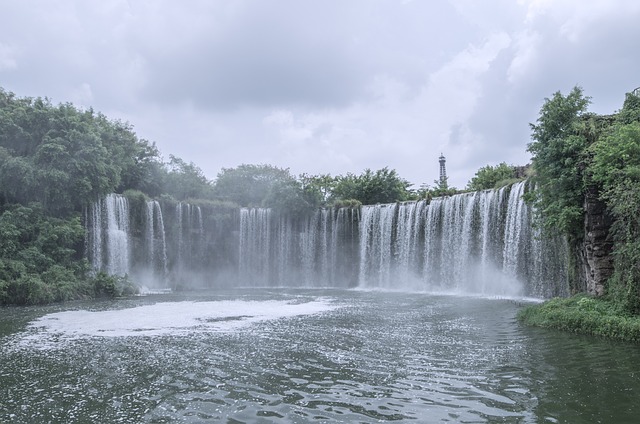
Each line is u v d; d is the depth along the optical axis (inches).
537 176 1047.0
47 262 1497.3
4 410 438.6
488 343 703.7
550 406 428.5
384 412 418.9
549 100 1009.5
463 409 424.2
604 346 655.8
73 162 1631.4
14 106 1744.6
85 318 1029.8
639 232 777.6
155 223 2044.8
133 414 424.8
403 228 1958.7
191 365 589.6
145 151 2369.6
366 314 1060.5
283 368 570.6
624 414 406.3
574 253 1012.5
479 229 1622.8
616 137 820.6
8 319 1033.5
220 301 1406.3
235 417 413.1
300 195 2226.9
